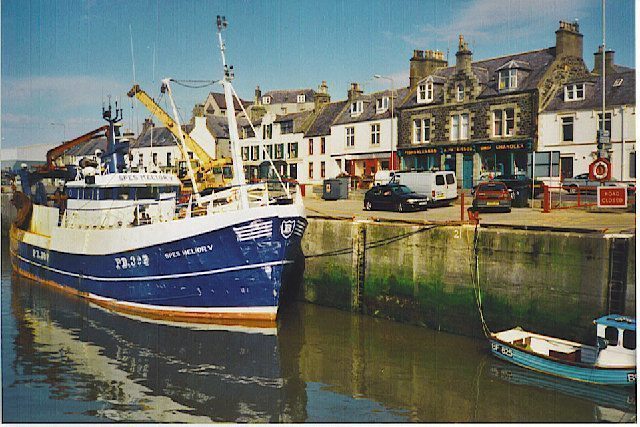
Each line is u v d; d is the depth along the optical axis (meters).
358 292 20.84
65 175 29.67
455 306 18.14
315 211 26.34
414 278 19.16
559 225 18.47
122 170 24.86
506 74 36.09
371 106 45.12
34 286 25.55
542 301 16.31
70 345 17.48
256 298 18.52
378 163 43.69
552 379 14.34
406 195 26.36
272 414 13.12
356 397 13.88
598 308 15.26
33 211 29.28
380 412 13.14
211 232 18.45
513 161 35.66
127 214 22.22
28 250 27.56
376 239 20.27
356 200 34.84
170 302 19.70
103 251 21.45
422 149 40.00
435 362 15.71
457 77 38.12
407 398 13.77
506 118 35.78
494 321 17.30
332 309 21.50
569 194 29.20
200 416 13.09
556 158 32.22
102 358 16.45
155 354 16.66
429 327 18.78
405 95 43.09
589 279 15.44
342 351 16.72
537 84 34.28
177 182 23.52
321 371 15.35
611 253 15.11
